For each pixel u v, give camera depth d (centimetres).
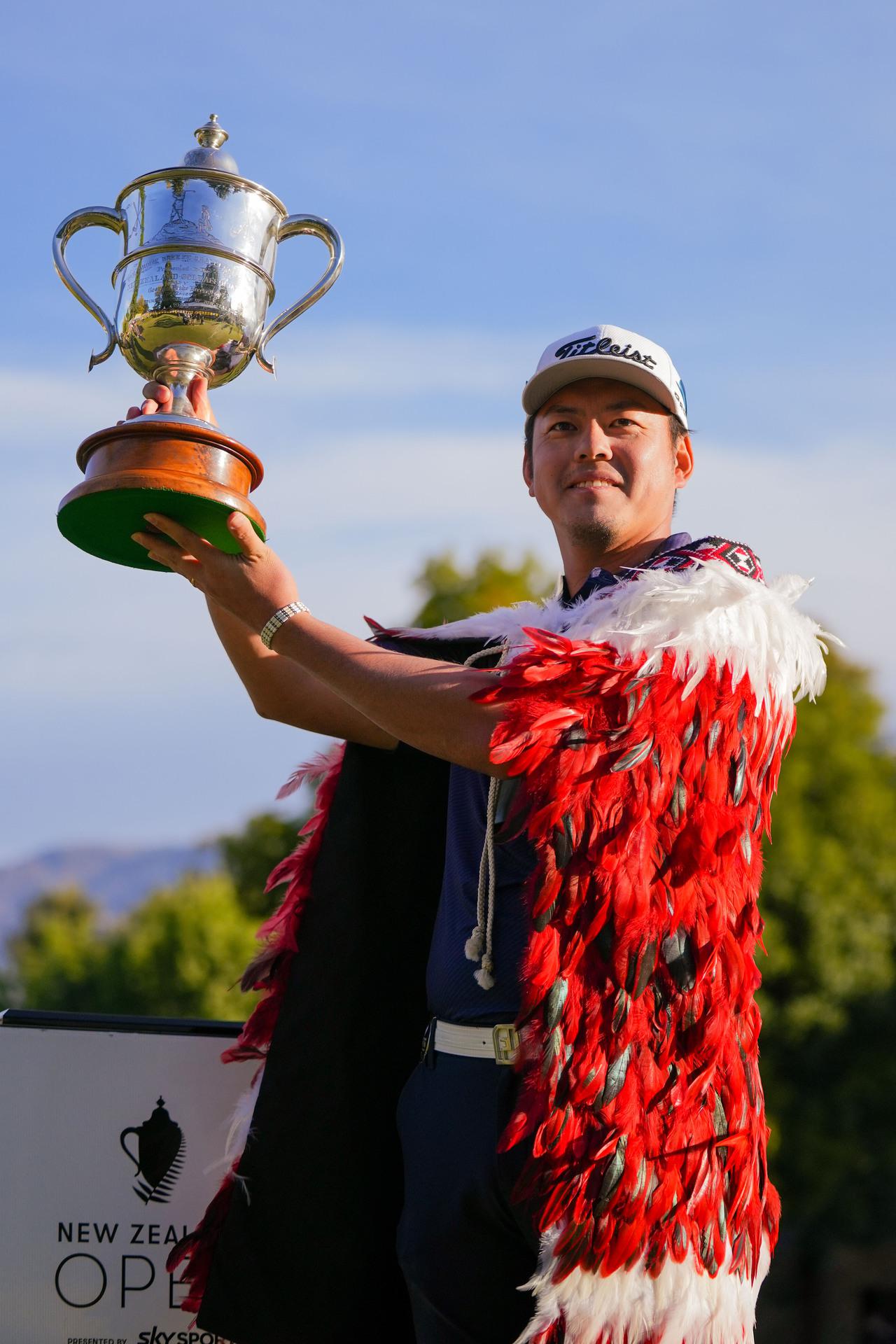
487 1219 195
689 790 189
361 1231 236
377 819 247
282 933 244
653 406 226
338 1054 240
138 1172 248
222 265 226
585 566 228
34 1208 244
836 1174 1262
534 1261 196
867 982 1321
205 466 207
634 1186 179
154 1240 246
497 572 1330
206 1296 237
